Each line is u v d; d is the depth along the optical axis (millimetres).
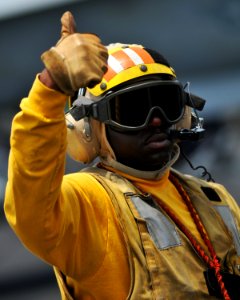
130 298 5516
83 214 5555
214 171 20000
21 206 5102
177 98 6094
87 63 4957
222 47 22734
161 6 22875
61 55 4988
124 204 5738
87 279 5609
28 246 5281
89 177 5793
